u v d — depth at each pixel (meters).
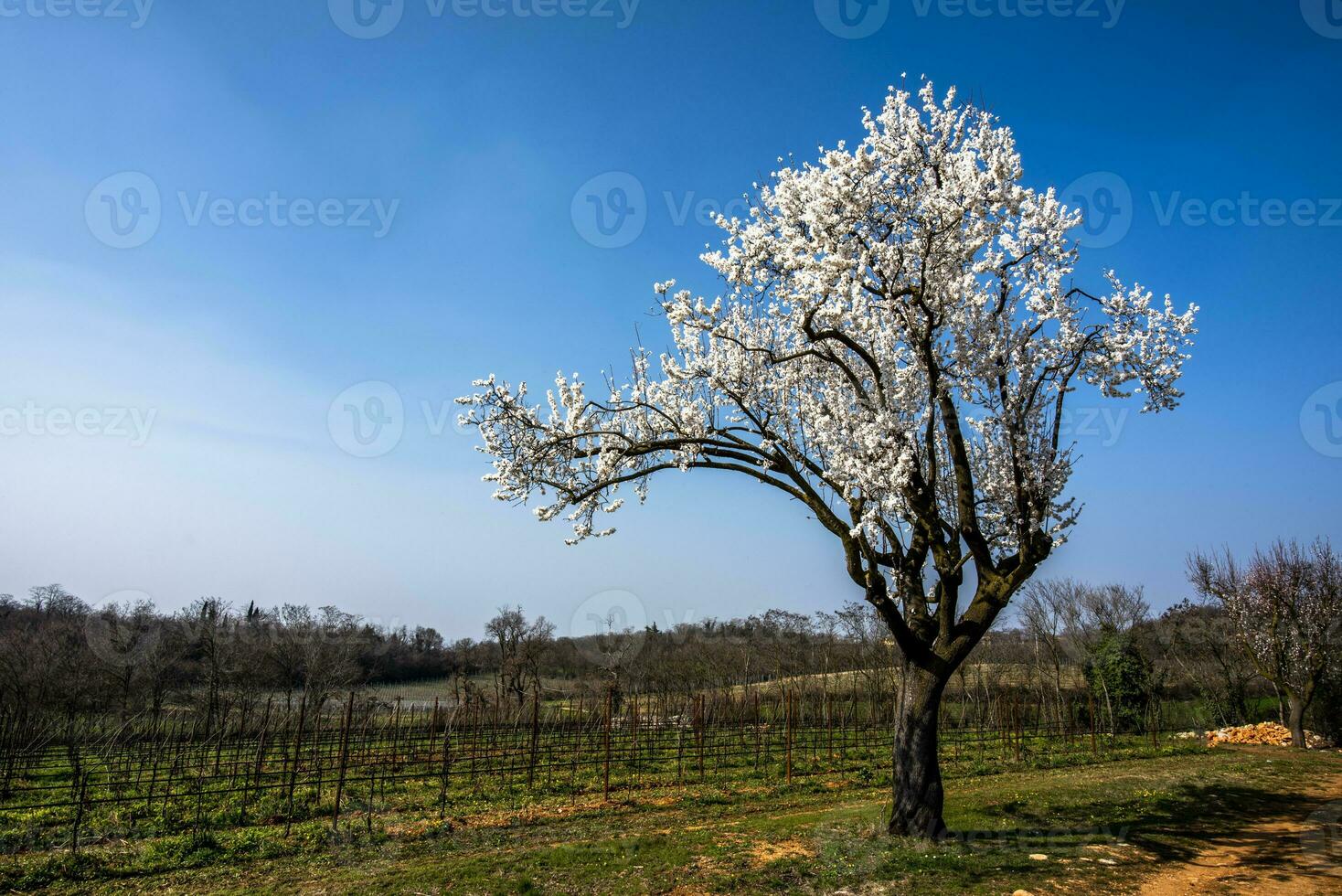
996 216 11.27
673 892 9.20
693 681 36.28
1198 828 12.84
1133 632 35.47
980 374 11.88
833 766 21.78
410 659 49.47
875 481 10.94
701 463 12.41
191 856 11.83
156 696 25.31
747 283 12.51
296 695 34.09
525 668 37.47
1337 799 16.00
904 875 9.62
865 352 11.54
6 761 17.34
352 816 14.80
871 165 10.71
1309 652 28.08
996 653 39.25
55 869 10.99
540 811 15.38
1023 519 11.61
